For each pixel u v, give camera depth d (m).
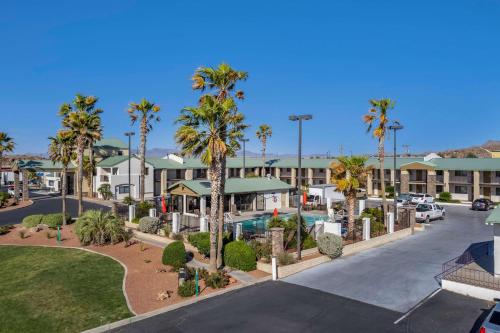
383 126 35.06
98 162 61.66
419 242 27.92
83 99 36.88
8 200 51.50
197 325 13.80
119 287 17.73
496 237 17.64
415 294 16.81
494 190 57.03
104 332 13.36
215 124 19.16
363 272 20.03
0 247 26.50
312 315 14.64
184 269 18.50
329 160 72.50
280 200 47.72
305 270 20.41
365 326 13.71
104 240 26.30
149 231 28.86
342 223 32.47
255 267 20.25
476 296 16.39
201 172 65.81
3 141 54.50
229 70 23.55
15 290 17.80
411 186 64.38
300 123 21.30
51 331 13.64
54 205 49.75
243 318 14.37
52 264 21.69
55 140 37.22
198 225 32.06
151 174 59.97
